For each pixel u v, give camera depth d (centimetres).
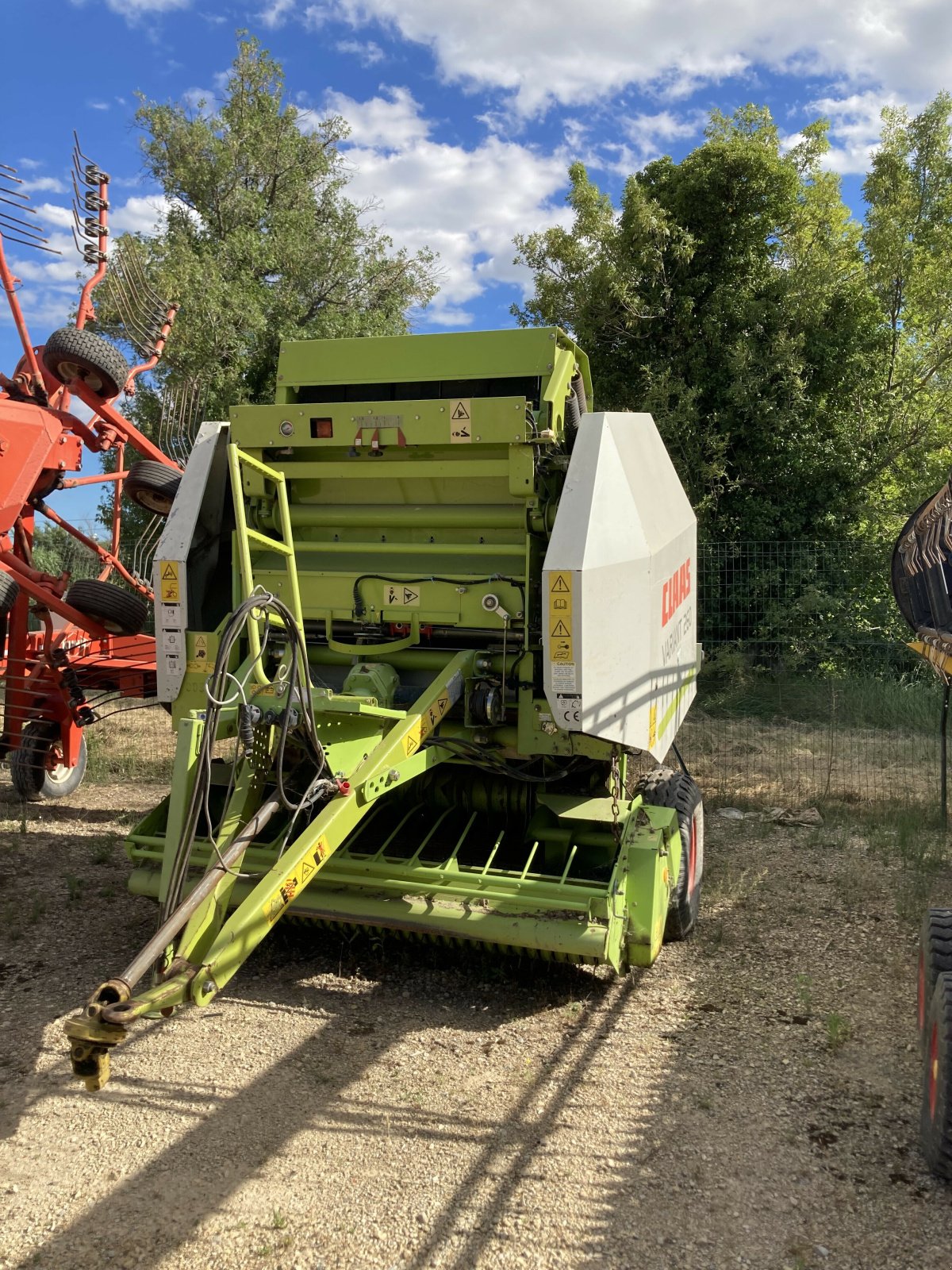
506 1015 468
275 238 2122
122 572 937
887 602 1527
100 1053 298
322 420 518
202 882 348
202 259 1964
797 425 1614
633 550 486
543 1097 395
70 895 614
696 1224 318
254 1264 298
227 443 543
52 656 808
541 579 455
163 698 533
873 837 775
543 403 516
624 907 461
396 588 525
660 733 545
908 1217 323
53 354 768
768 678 1471
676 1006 481
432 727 462
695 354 1678
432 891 467
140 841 506
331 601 539
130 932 558
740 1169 348
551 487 516
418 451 518
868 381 1733
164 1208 323
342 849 512
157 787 940
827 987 504
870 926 591
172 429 1628
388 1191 333
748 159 1670
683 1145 362
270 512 557
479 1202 328
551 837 518
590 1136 368
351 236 2294
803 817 841
